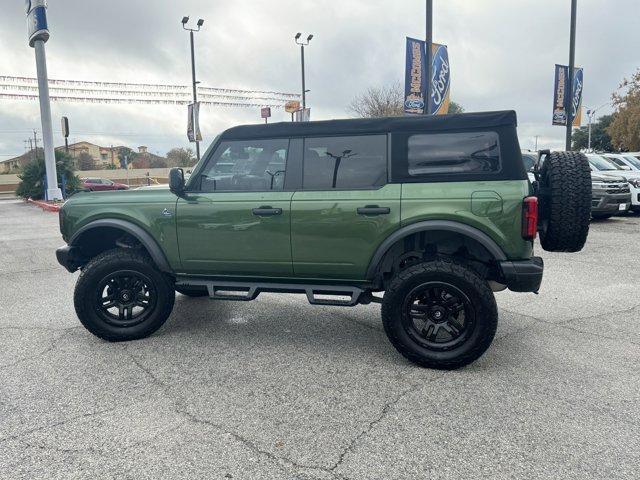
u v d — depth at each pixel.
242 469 2.61
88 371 3.90
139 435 2.95
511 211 3.66
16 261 8.96
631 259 8.18
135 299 4.60
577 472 2.55
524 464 2.62
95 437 2.93
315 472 2.58
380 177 3.98
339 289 4.14
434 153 3.89
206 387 3.59
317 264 4.13
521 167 3.74
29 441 2.89
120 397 3.44
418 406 3.27
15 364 4.05
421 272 3.76
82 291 4.43
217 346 4.44
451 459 2.68
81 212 4.63
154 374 3.83
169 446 2.82
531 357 4.11
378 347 4.39
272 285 4.31
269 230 4.18
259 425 3.05
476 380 3.66
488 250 3.69
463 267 3.75
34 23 21.41
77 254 4.82
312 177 4.15
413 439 2.87
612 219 13.20
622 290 6.29
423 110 14.62
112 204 4.59
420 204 3.83
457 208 3.75
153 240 4.48
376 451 2.76
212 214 4.30
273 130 4.25
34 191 28.17
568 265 7.82
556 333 4.71
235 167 4.37
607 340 4.50
